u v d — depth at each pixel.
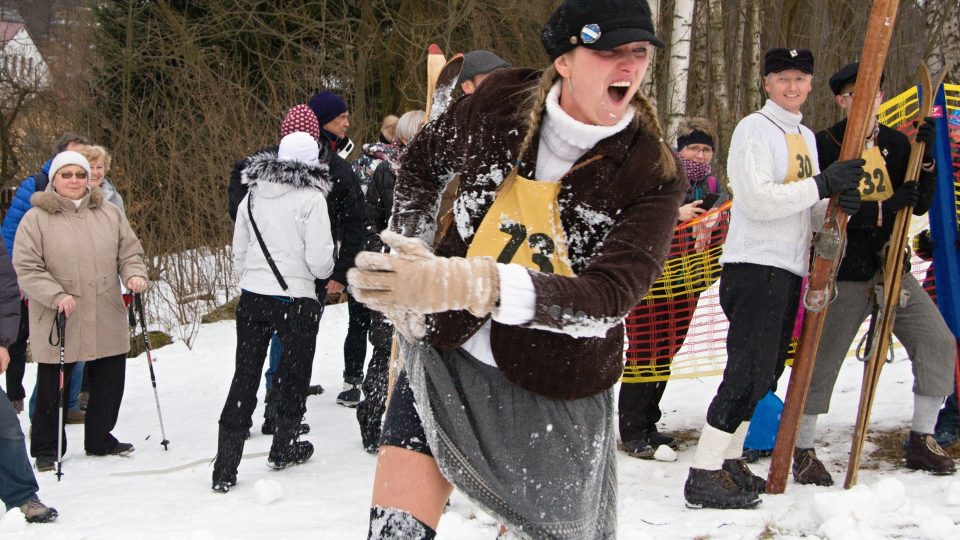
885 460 4.80
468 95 2.50
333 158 5.93
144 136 13.62
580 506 2.35
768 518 3.95
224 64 16.30
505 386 2.31
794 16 18.59
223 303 12.28
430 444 2.25
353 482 5.00
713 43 14.69
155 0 16.41
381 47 17.97
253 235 5.06
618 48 2.15
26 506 4.46
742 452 4.70
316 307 5.19
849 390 6.27
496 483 2.29
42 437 5.71
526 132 2.28
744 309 4.16
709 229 5.37
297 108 5.91
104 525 4.34
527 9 17.92
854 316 4.53
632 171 2.19
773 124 4.21
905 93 4.93
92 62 15.98
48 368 5.75
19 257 5.62
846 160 4.06
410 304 1.93
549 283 2.00
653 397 5.48
